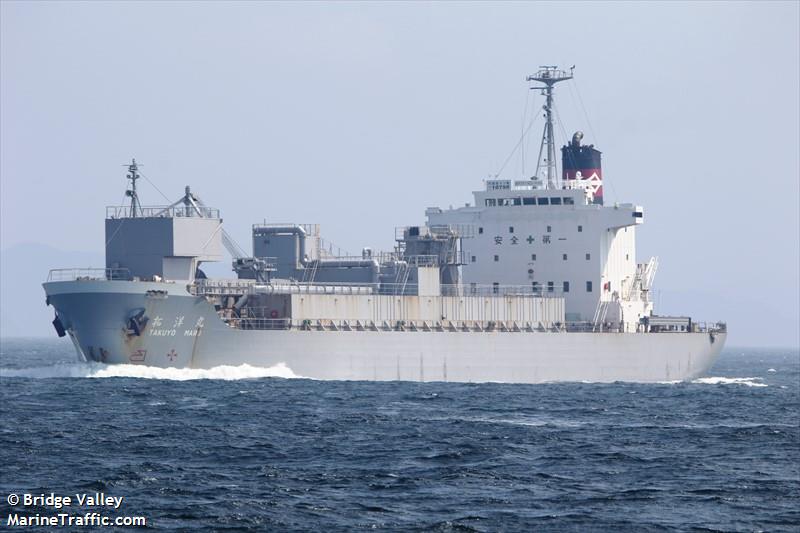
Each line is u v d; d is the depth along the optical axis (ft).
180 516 631.15
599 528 624.18
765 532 620.90
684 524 633.61
